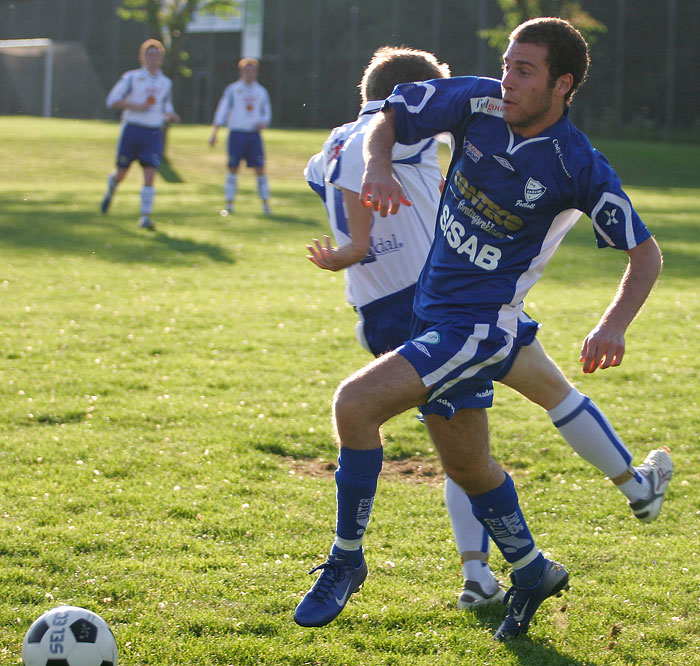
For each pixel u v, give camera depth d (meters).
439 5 162.88
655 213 67.06
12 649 11.31
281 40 174.88
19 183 76.50
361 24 168.88
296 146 110.94
